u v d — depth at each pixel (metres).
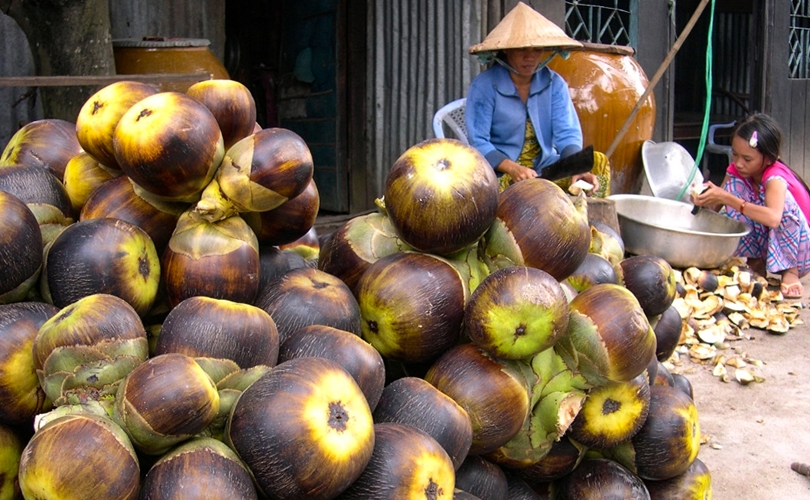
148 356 1.94
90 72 4.48
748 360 4.79
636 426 2.27
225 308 1.77
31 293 1.93
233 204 1.99
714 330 5.07
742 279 5.59
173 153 1.87
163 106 1.91
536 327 1.96
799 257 6.00
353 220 2.48
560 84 5.04
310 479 1.56
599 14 7.55
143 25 6.05
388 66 7.05
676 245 5.36
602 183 5.36
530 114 4.93
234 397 1.71
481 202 2.11
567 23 7.56
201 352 1.71
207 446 1.57
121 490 1.46
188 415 1.54
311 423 1.57
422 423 1.88
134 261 1.89
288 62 8.15
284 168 1.96
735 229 5.72
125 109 2.04
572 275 2.56
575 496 2.32
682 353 4.94
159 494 1.48
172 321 1.76
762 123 5.91
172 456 1.55
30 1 4.32
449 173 2.11
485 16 6.62
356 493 1.67
